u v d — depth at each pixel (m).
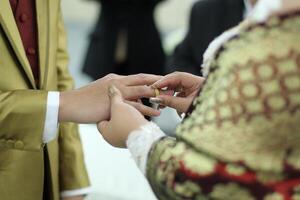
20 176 1.26
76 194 1.43
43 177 1.31
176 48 2.49
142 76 1.21
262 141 0.85
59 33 1.40
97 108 1.17
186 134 0.90
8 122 1.17
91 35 3.31
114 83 1.19
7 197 1.26
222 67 0.87
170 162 0.90
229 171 0.86
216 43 0.94
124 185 2.21
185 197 0.89
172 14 4.68
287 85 0.84
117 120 1.02
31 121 1.17
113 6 3.24
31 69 1.24
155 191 0.94
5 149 1.23
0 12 1.16
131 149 0.97
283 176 0.86
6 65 1.18
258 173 0.86
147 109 1.16
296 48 0.84
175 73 1.22
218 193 0.87
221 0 2.36
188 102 1.19
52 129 1.18
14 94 1.17
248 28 0.87
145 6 3.24
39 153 1.28
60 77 1.40
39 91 1.18
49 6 1.28
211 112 0.87
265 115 0.84
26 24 1.25
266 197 0.86
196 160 0.88
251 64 0.85
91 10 5.06
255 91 0.84
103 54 3.26
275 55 0.84
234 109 0.85
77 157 1.43
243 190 0.87
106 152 2.41
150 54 3.28
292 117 0.84
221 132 0.86
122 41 3.26
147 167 0.94
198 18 2.39
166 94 1.22
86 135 2.52
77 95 1.18
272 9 0.86
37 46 1.26
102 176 2.25
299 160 0.86
